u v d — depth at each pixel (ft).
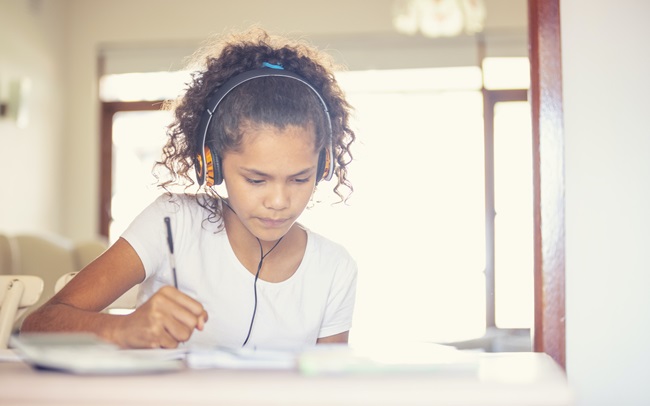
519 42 21.61
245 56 5.34
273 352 4.02
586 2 6.32
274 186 4.95
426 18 17.20
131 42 22.47
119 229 22.45
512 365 3.83
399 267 21.80
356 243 21.88
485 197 21.62
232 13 22.29
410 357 3.73
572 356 6.22
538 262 6.25
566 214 6.26
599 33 6.31
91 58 22.48
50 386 3.11
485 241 21.62
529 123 6.52
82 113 22.48
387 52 21.97
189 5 22.39
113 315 4.50
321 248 5.81
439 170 21.80
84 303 5.06
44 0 21.09
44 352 3.51
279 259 5.62
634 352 6.20
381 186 21.89
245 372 3.54
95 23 22.53
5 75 19.13
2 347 5.79
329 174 5.45
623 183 6.26
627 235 6.24
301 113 4.97
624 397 6.19
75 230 22.38
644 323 6.20
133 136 22.50
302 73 5.47
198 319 4.18
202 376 3.38
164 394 3.07
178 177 5.83
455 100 21.79
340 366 3.41
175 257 5.54
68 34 22.53
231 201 5.17
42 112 21.02
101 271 5.23
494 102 21.71
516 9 21.48
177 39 22.40
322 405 3.03
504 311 21.49
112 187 22.48
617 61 6.30
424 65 21.86
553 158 6.23
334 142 5.54
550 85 6.26
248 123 4.91
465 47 21.72
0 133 18.94
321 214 21.83
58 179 22.07
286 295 5.61
